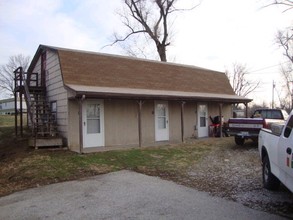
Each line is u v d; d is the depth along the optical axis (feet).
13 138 58.95
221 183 26.61
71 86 44.45
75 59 50.14
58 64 49.32
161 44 115.24
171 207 20.18
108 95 44.14
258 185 25.44
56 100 50.24
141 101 49.44
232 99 65.77
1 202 23.84
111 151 43.42
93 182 28.43
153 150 45.11
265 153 24.64
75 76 47.85
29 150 44.70
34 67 64.95
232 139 59.67
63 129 47.24
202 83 68.74
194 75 69.15
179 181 27.91
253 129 47.16
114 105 50.88
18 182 31.01
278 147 20.22
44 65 57.36
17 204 22.80
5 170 36.60
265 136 24.31
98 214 19.30
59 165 35.58
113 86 50.78
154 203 21.18
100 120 48.96
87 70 50.03
